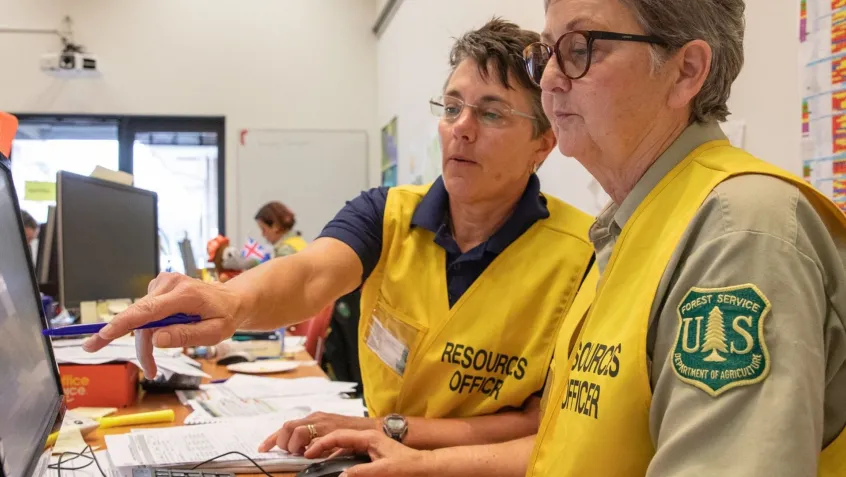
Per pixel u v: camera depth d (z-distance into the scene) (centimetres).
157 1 567
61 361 141
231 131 579
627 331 65
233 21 580
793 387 51
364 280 125
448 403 118
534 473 78
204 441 114
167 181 577
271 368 193
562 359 89
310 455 103
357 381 265
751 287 55
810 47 115
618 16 69
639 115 71
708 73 70
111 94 559
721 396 53
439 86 371
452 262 123
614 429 65
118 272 207
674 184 70
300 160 591
